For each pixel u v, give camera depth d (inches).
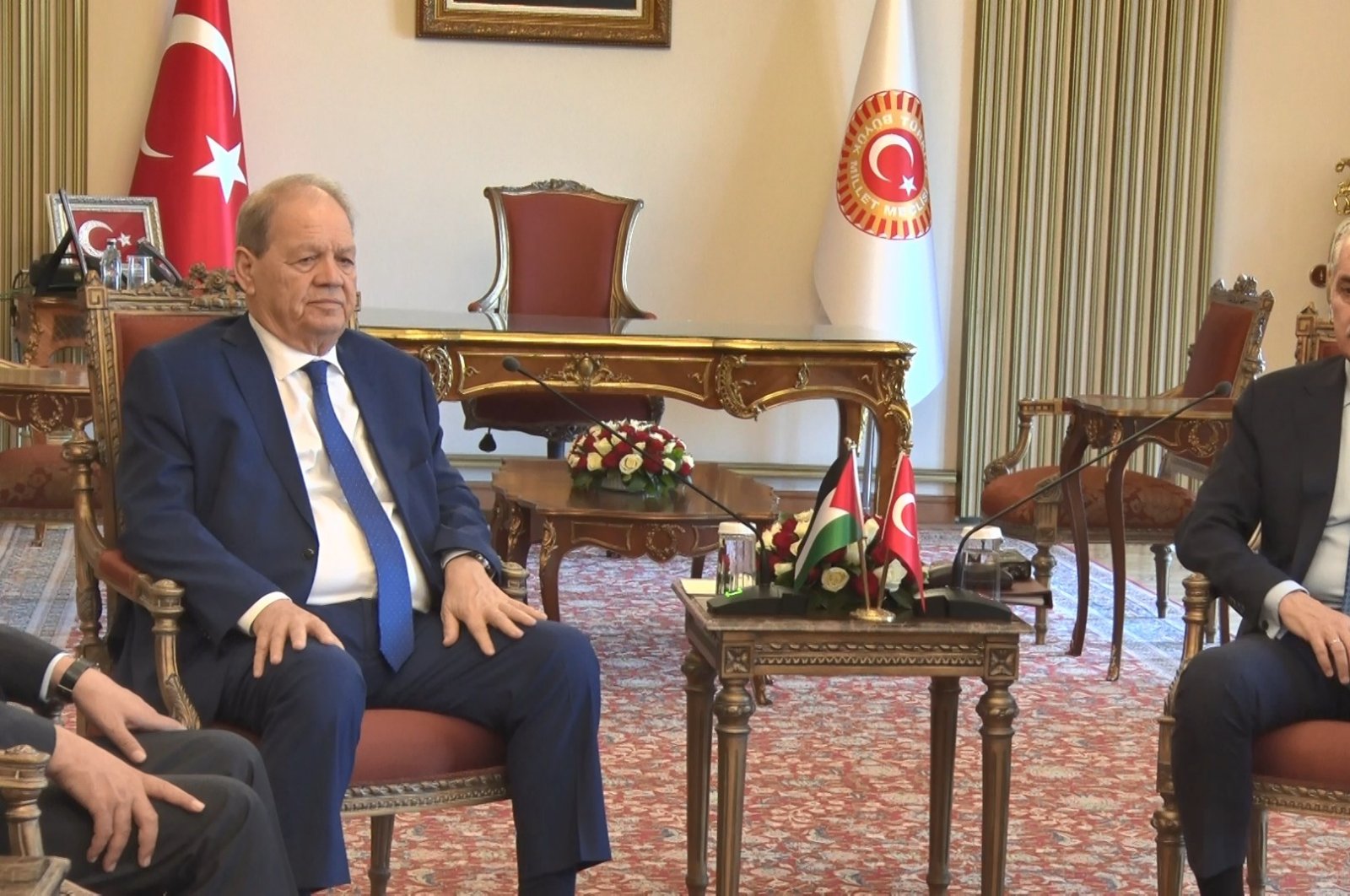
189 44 249.6
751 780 140.6
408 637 98.0
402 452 106.0
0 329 256.5
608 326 192.1
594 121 263.3
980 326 268.7
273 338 102.8
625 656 181.0
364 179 262.5
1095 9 264.1
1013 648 97.3
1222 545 105.0
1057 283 269.0
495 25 258.7
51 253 235.6
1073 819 132.2
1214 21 264.7
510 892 112.8
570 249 245.4
